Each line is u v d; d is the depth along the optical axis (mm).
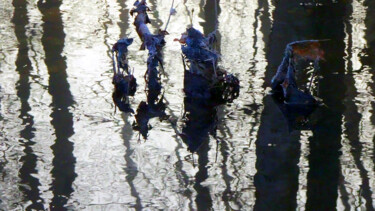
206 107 5590
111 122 5340
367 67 6262
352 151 4691
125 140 5020
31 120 5355
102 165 4609
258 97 5746
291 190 4199
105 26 7848
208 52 5957
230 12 8375
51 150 4848
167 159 4699
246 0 8938
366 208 3959
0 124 5281
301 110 5445
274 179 4316
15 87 6027
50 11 8500
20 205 4094
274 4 8664
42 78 6234
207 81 5992
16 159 4711
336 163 4520
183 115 5457
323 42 7035
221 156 4711
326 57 6562
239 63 6520
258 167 4516
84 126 5246
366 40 7020
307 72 6191
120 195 4199
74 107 5609
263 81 6066
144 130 5160
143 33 6539
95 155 4766
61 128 5215
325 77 6051
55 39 7359
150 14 8359
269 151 4754
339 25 7586
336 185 4227
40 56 6812
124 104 5688
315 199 4059
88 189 4281
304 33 7363
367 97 5590
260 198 4098
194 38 5988
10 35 7508
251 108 5547
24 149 4859
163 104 5676
